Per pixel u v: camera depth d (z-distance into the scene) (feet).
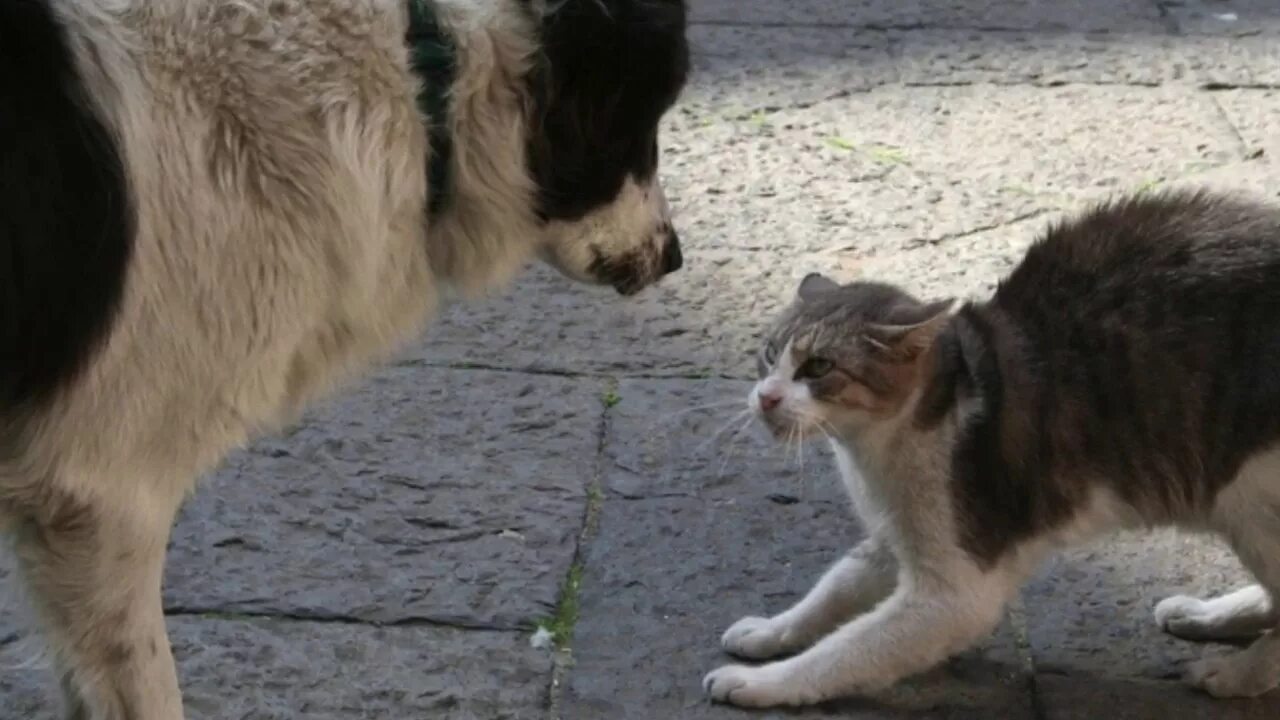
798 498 8.79
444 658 8.15
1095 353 7.91
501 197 7.55
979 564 7.88
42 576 7.33
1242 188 10.46
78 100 6.98
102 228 7.01
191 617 8.25
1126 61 11.95
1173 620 8.25
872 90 11.55
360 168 7.29
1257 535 7.91
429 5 7.38
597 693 8.05
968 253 10.10
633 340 9.57
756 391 7.93
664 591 8.41
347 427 9.03
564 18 7.40
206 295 7.19
